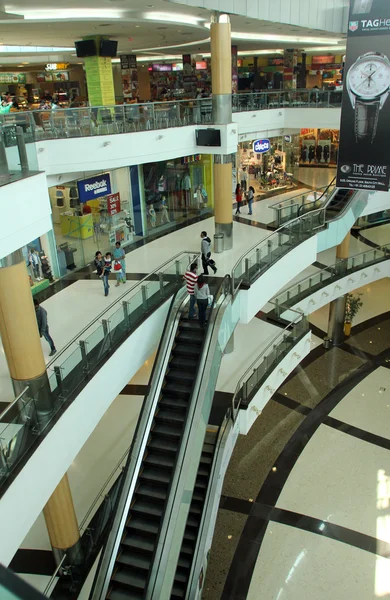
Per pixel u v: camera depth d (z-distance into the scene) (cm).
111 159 1481
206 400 1073
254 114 2058
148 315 1237
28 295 839
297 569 1312
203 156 2150
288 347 1612
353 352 2328
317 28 2052
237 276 1368
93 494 1319
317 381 2136
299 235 1692
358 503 1516
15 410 771
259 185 2566
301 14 1916
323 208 1819
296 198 2147
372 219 2945
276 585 1271
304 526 1444
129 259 1731
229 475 1645
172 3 1371
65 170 1406
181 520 929
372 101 1228
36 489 816
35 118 1323
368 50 1200
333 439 1792
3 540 720
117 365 1102
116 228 1839
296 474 1641
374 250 2259
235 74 2766
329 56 3878
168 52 3136
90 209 1727
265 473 1652
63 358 1095
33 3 1333
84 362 994
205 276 1488
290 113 2195
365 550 1359
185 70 3388
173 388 1147
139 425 1077
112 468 1403
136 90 2888
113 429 1553
